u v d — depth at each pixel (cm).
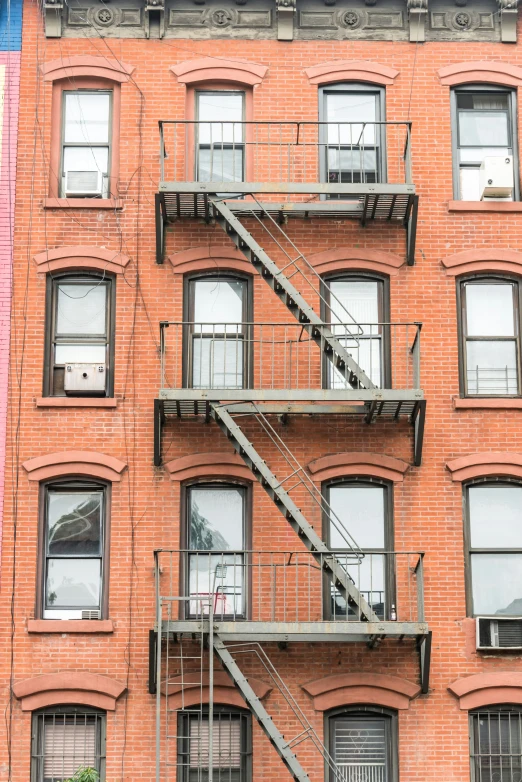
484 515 2181
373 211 2239
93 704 2072
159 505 2150
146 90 2320
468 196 2311
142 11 2353
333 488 2183
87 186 2291
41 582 2130
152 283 2236
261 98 2323
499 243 2272
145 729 2070
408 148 2239
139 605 2114
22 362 2202
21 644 2091
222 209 2177
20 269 2239
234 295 2258
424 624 2009
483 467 2173
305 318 2188
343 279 2266
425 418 2191
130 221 2261
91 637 2097
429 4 2361
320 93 2341
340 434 2178
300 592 2130
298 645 2100
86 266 2236
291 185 2180
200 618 2133
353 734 2091
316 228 2262
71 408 2180
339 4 2356
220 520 2173
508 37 2356
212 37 2348
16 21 2347
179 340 2216
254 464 2061
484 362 2247
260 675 2088
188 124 2319
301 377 2208
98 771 2062
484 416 2197
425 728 2080
